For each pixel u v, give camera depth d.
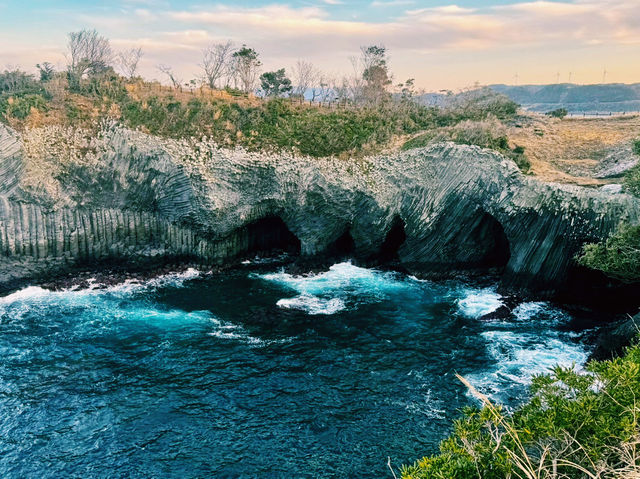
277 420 23.19
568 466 9.50
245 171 42.41
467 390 25.45
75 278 39.41
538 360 28.30
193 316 33.91
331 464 20.48
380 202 42.09
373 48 92.75
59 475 19.81
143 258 41.84
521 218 36.16
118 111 62.25
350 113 69.12
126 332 31.52
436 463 9.85
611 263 28.77
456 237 40.28
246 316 33.97
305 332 31.73
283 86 90.56
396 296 37.47
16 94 66.44
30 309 34.50
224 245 43.06
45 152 41.28
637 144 41.66
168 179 41.03
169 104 64.88
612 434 9.40
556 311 34.62
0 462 20.39
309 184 42.31
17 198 37.88
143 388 25.59
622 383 10.59
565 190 34.88
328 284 39.94
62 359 28.25
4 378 26.27
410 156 43.12
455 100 89.88
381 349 29.64
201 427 22.67
